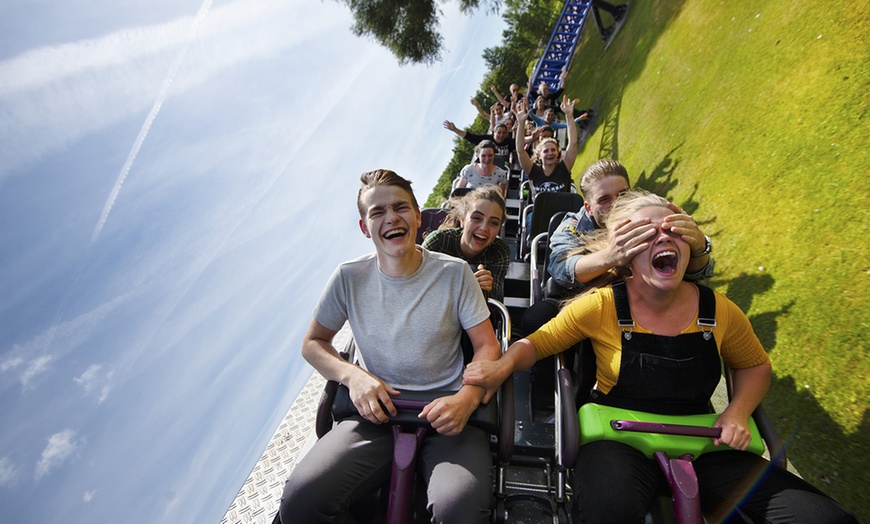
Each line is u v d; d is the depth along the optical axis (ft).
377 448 5.50
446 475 4.99
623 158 24.38
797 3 15.83
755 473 4.93
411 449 5.21
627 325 5.63
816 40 13.61
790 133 12.42
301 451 8.71
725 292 11.13
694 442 5.17
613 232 5.74
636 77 29.35
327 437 5.60
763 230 11.27
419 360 5.79
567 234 8.59
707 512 5.15
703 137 16.98
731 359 5.84
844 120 10.84
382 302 5.90
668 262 5.41
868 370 7.39
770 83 14.71
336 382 6.06
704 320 5.47
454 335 6.02
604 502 4.81
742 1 20.42
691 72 21.56
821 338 8.38
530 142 25.67
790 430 7.93
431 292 5.85
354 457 5.32
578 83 45.75
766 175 12.35
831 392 7.73
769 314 9.62
